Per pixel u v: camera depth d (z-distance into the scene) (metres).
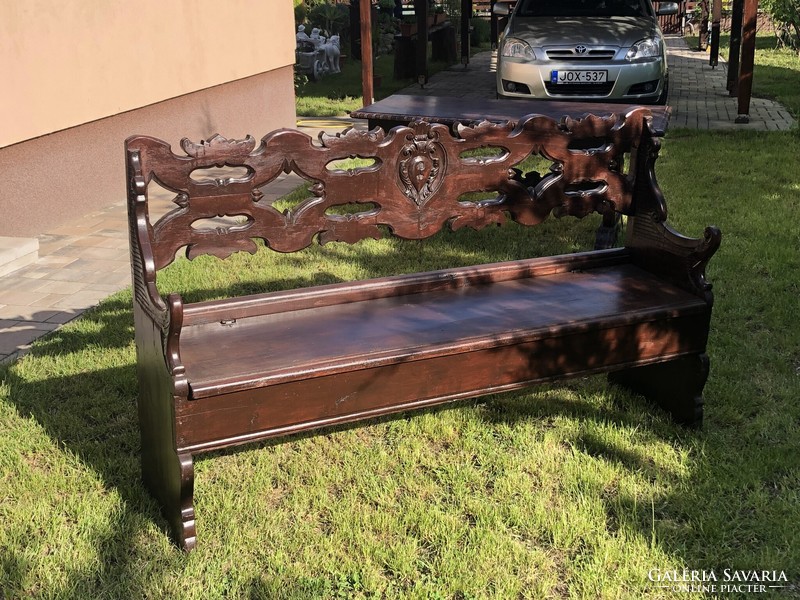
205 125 8.88
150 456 2.91
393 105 6.25
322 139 2.98
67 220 6.68
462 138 3.22
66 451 3.23
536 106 6.19
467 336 2.96
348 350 2.83
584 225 6.38
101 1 6.88
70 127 6.60
